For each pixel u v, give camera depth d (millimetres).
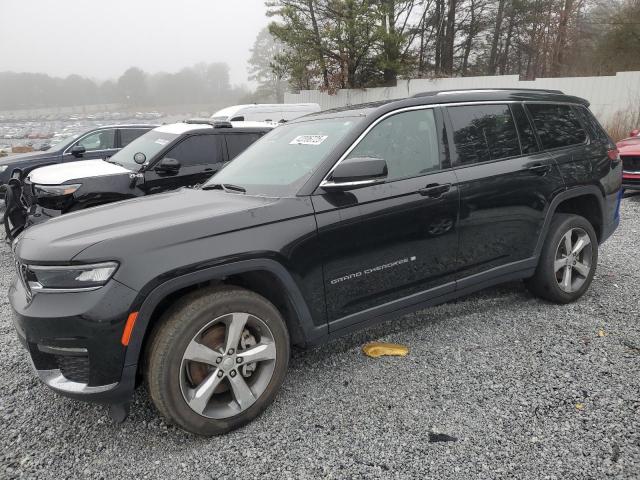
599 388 2848
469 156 3475
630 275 4773
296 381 3143
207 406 2621
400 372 3168
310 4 21297
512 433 2492
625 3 20828
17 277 2775
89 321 2271
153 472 2367
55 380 2461
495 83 18500
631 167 8430
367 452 2414
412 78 22031
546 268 3900
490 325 3791
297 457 2410
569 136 4082
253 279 2836
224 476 2311
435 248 3281
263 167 3379
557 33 25781
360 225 2945
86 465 2447
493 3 27859
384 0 21172
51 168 6777
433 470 2262
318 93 22531
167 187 6828
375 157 3117
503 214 3562
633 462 2236
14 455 2549
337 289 2936
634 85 15430
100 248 2342
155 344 2414
